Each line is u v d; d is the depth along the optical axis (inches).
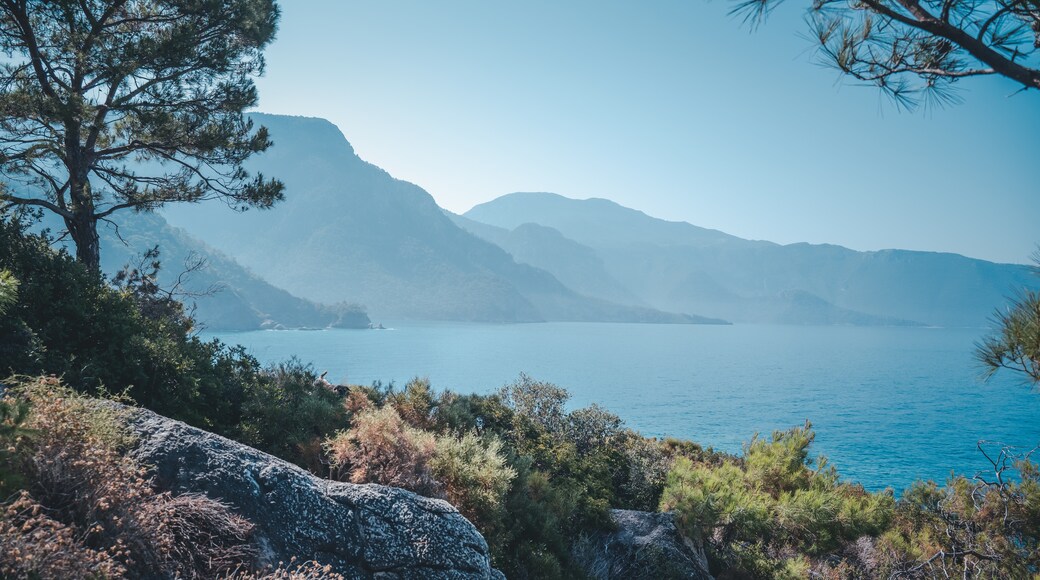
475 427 538.9
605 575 418.6
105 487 163.6
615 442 647.8
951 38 141.9
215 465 208.7
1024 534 485.1
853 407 7790.4
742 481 613.3
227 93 632.4
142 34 615.8
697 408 7303.2
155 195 631.2
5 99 484.4
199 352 442.0
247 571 184.1
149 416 219.9
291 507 213.0
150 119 550.3
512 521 384.2
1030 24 145.8
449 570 228.4
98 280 407.5
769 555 513.3
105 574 138.4
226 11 610.9
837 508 538.6
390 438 309.7
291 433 380.5
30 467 157.9
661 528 466.0
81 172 555.8
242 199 650.2
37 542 131.5
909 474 3565.5
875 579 482.3
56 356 329.1
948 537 514.9
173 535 176.2
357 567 212.4
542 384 695.7
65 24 543.8
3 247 374.3
